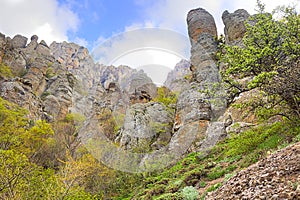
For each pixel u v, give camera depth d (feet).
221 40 68.85
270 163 18.26
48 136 71.61
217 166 32.35
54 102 117.39
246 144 32.73
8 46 136.77
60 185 28.40
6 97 99.60
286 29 34.04
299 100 26.99
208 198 19.75
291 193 12.90
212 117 43.93
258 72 31.65
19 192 25.53
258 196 14.49
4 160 25.52
